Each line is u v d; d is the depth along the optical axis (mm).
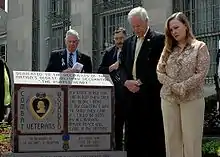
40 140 6539
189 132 5820
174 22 5914
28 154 6422
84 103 6742
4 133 10305
